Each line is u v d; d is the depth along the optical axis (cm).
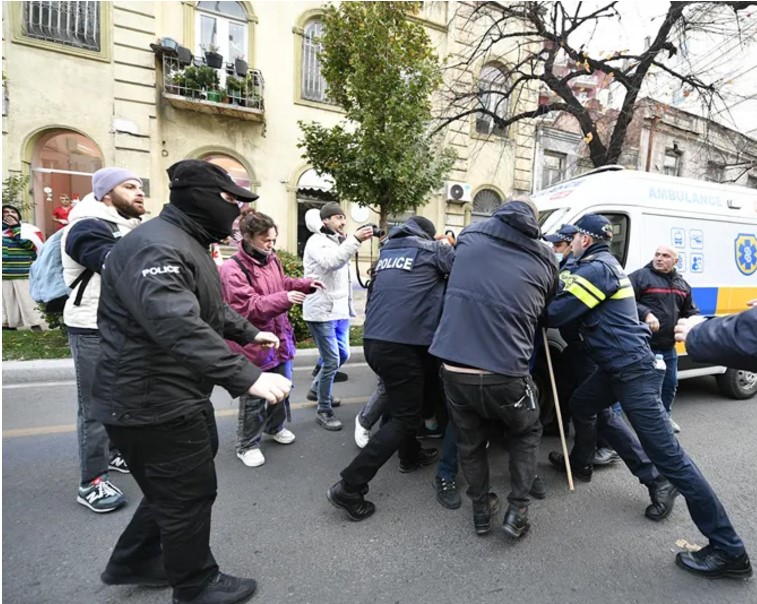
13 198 764
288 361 322
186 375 156
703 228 427
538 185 1247
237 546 222
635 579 205
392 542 228
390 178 585
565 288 242
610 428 268
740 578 204
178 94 877
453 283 225
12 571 200
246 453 305
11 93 788
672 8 705
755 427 396
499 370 207
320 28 1001
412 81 571
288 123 985
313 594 192
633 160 1290
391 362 237
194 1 891
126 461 161
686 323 171
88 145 857
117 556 185
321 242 359
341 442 346
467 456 231
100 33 833
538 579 204
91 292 232
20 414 382
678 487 215
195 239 164
